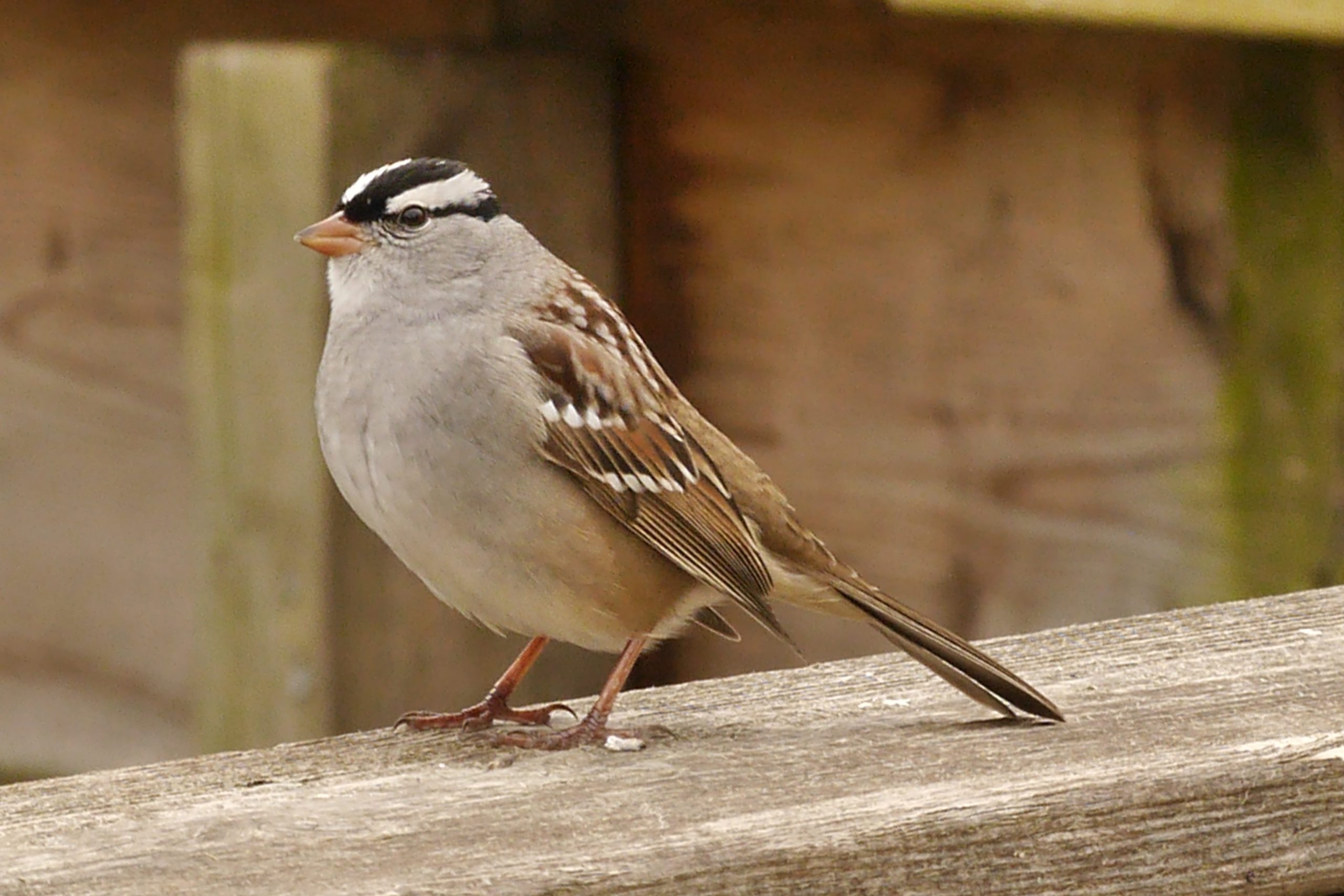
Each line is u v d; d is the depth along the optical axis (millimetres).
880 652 9367
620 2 9250
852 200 8898
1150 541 8508
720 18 9062
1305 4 7930
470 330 7293
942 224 8750
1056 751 5820
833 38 8836
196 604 10266
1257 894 5605
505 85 9102
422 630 9086
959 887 5391
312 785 5926
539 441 7184
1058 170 8539
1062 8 7805
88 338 10352
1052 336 8609
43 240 10367
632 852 5234
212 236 9031
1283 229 8305
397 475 7219
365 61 8875
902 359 8875
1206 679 6465
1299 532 8320
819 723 6359
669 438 7434
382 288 7375
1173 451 8461
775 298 9102
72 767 10609
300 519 8984
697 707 6645
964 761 5785
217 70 8953
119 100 10180
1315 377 8273
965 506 8812
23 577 10602
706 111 9156
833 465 9047
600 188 9273
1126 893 5504
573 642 7535
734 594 7348
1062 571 8648
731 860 5230
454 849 5348
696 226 9242
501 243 7520
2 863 5352
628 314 9398
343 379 7324
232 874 5254
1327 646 6797
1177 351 8422
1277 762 5605
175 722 10406
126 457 10344
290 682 9031
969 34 8594
